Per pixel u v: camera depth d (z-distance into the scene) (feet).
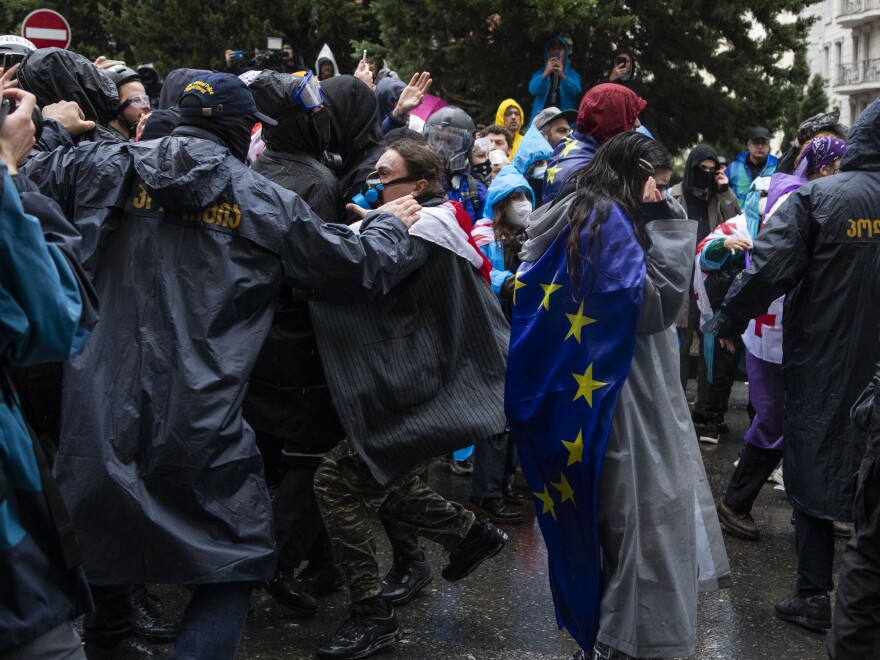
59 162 10.01
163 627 12.95
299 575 14.49
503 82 35.83
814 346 13.69
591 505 10.93
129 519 9.12
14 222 7.03
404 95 19.19
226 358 9.55
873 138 13.58
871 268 13.50
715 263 19.21
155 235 9.64
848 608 10.70
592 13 32.96
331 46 52.75
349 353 12.32
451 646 12.94
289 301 12.78
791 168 22.89
